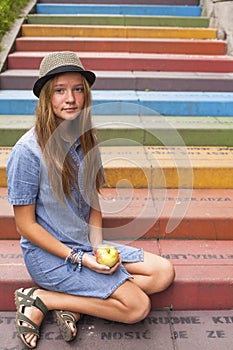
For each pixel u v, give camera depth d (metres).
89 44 5.36
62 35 5.67
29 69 5.02
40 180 2.12
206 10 6.22
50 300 2.24
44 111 2.07
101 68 4.99
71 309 2.23
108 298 2.19
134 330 2.30
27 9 6.10
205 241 2.93
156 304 2.48
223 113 4.23
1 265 2.57
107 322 2.35
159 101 4.15
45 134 2.09
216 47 5.44
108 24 5.97
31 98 4.18
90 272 2.20
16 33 5.41
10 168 2.10
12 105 4.17
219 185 3.36
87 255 2.21
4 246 2.81
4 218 2.85
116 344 2.20
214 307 2.50
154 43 5.39
